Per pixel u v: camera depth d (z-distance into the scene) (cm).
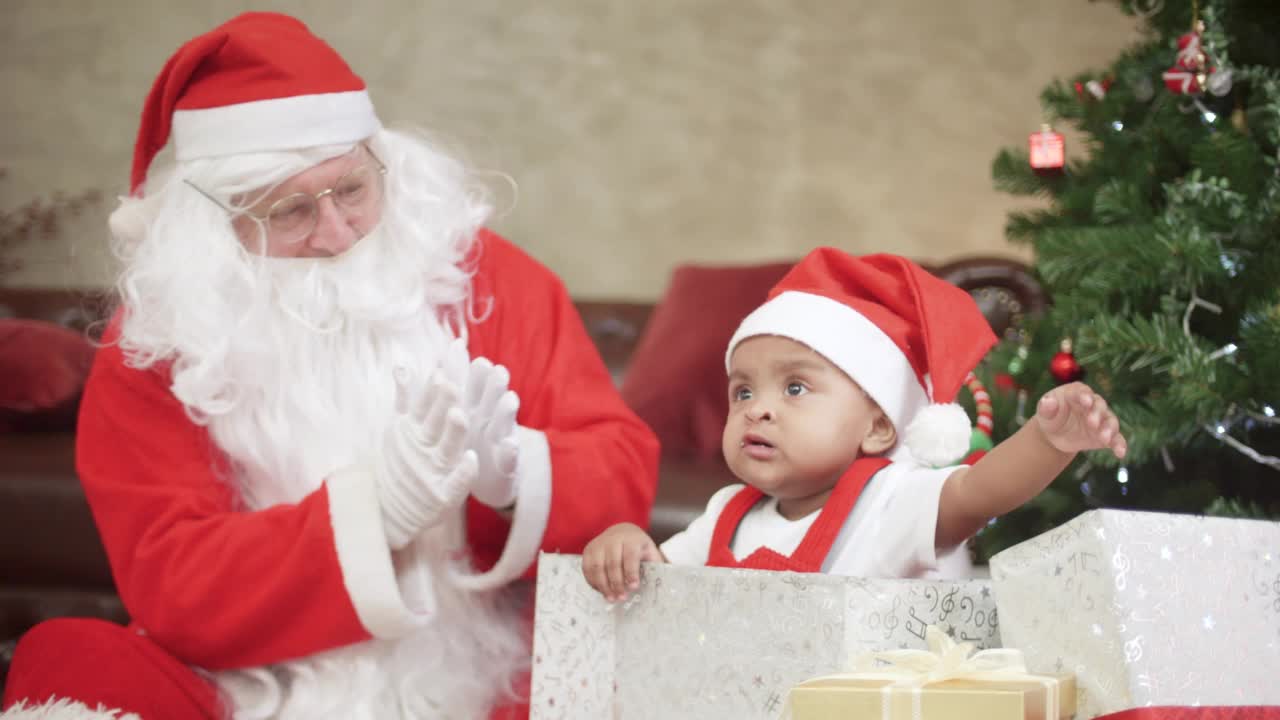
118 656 145
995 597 112
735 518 142
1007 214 227
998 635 115
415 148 174
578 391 172
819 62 427
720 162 426
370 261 162
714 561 138
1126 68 210
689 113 428
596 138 428
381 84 429
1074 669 104
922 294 138
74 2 424
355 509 142
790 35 427
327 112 159
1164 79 190
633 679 121
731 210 426
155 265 158
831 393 135
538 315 176
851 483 133
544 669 125
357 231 163
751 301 305
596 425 170
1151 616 101
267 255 161
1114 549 100
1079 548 103
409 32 429
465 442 140
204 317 154
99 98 423
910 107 425
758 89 427
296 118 158
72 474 271
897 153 425
